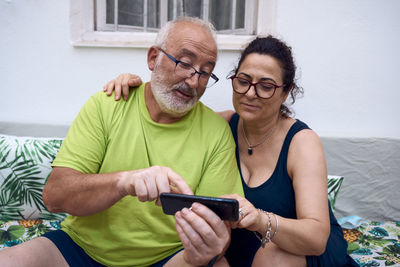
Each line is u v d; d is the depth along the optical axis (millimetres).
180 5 2223
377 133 2186
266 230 1098
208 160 1333
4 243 1594
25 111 2205
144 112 1327
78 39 2105
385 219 2141
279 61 1248
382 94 2160
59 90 2172
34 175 1848
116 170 1264
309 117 2178
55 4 2070
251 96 1253
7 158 1850
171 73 1235
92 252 1273
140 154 1286
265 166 1390
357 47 2111
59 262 1213
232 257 1427
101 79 2146
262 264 1163
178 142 1323
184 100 1264
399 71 2135
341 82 2145
